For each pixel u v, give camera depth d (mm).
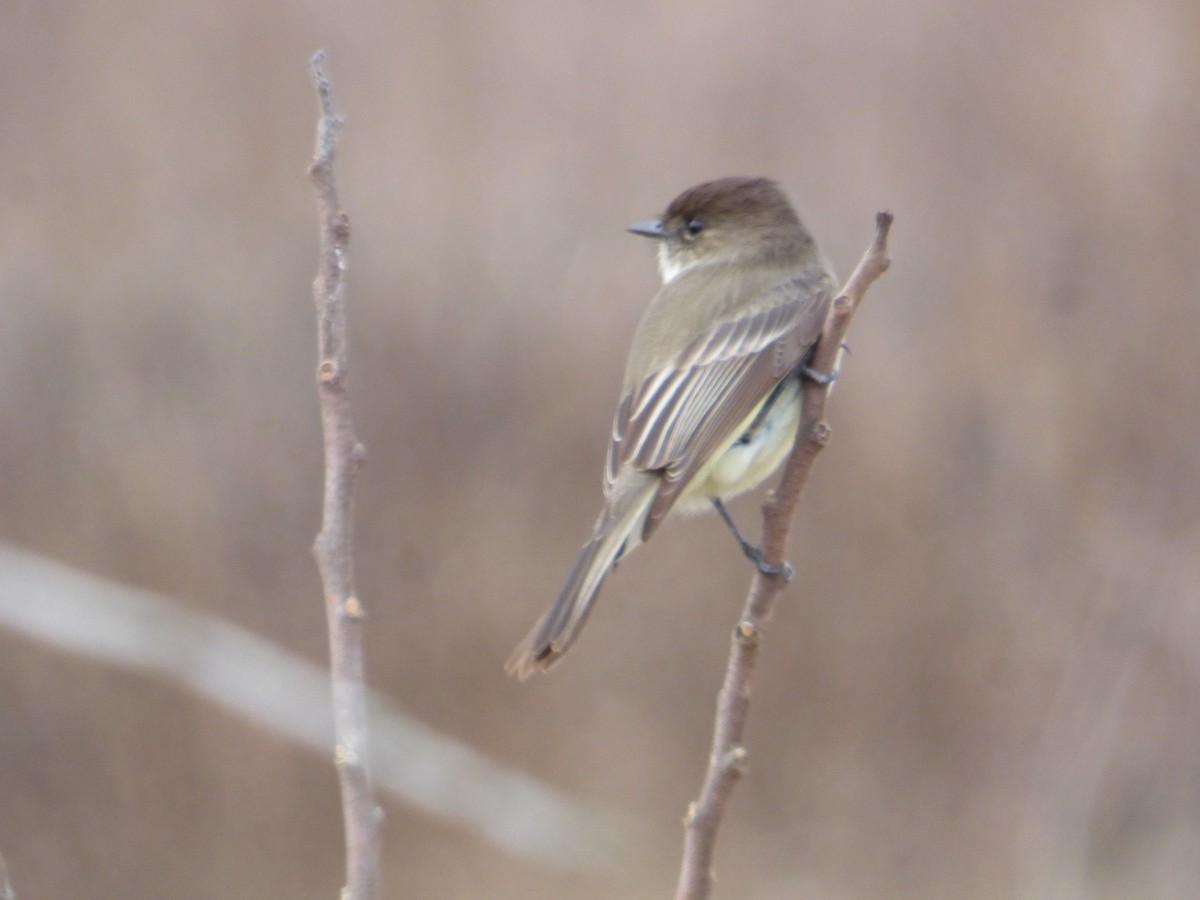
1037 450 13867
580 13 16625
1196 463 13656
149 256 14766
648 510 6859
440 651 13367
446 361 14312
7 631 12484
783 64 16281
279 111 15883
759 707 13719
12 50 15938
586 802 12969
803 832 13367
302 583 13359
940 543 13672
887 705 13414
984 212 15391
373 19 16359
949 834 13016
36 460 13492
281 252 14930
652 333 7703
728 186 8617
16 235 14781
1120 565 12945
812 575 13820
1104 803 12008
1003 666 13219
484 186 15406
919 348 14633
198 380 14070
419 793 11594
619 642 13844
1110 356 14281
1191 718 12211
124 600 10133
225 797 12797
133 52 16109
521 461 13992
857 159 15883
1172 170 15242
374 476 13867
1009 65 16078
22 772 12617
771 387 7434
